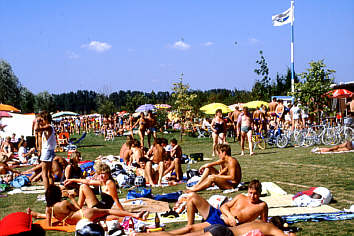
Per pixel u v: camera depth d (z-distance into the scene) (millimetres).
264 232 5137
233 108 30953
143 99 64625
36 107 82938
